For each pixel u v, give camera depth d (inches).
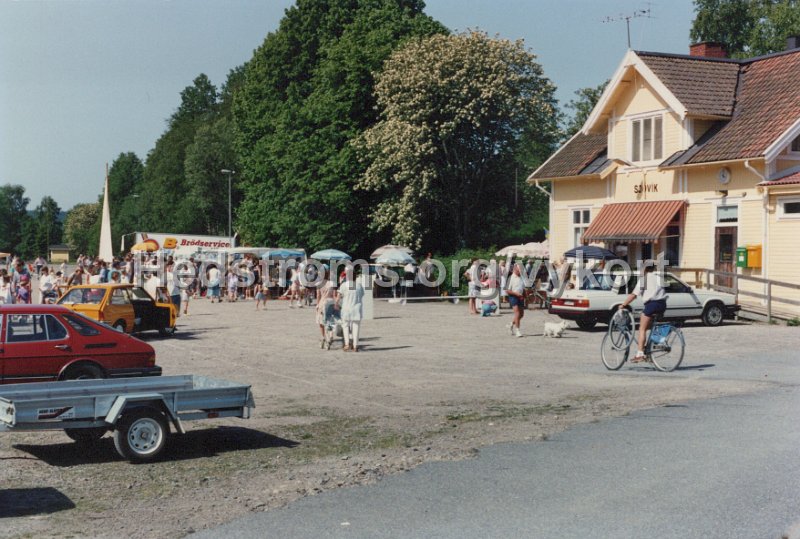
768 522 283.9
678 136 1256.8
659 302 669.3
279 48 2217.0
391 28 1974.7
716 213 1195.9
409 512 303.4
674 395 549.6
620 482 337.4
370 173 1866.4
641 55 1307.8
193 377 454.3
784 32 2217.0
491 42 1795.0
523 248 1578.5
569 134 2603.3
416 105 1797.5
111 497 331.3
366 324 1138.7
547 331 957.8
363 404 539.5
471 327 1088.8
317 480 352.8
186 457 401.4
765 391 555.8
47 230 7652.6
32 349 519.8
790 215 1092.5
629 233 1262.3
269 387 609.3
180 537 279.4
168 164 3981.3
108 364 542.9
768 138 1120.8
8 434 464.4
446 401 546.3
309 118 1964.8
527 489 330.6
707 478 340.5
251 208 2226.9
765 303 1129.4
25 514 307.9
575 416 484.4
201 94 4399.6
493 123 1812.3
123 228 4766.2
